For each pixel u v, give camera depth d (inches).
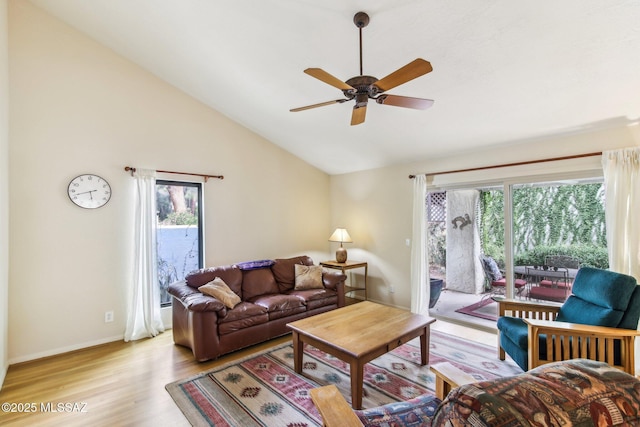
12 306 116.8
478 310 163.6
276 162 204.4
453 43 94.3
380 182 199.8
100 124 137.7
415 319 116.1
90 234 134.3
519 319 113.1
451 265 175.6
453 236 174.4
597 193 124.7
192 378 106.5
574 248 130.6
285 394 96.7
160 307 152.9
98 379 106.0
